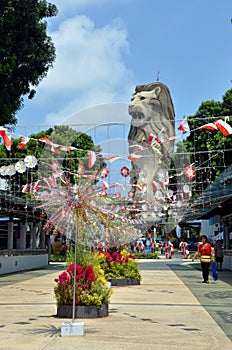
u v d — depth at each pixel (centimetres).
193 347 553
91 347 552
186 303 963
